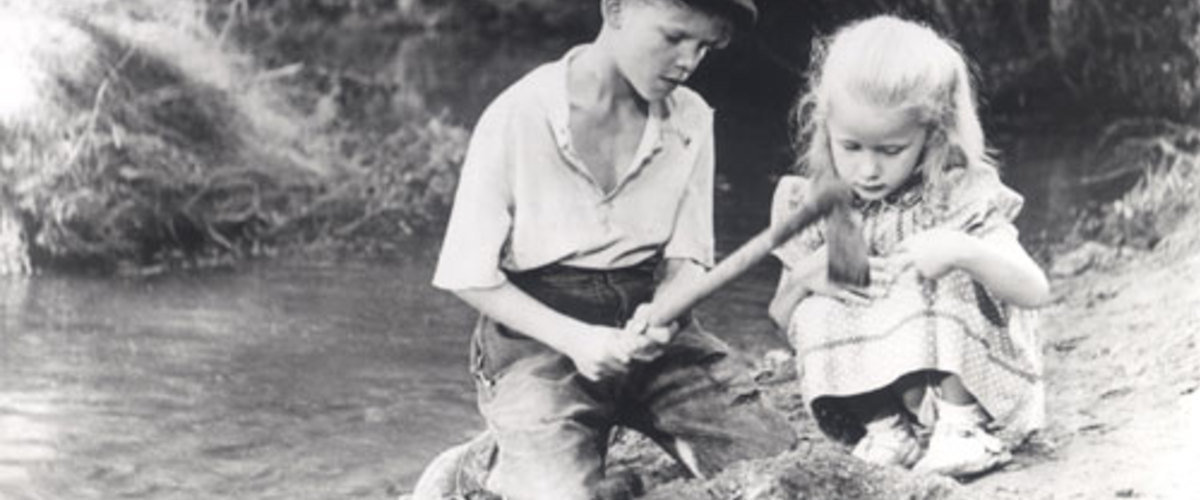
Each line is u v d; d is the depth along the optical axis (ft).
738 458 11.78
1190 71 28.84
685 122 11.94
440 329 20.43
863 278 10.82
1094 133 28.27
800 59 34.40
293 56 32.78
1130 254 20.40
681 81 11.35
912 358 11.70
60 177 24.39
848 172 11.85
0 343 19.39
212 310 21.25
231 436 16.24
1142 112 28.68
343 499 14.66
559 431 11.46
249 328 20.29
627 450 13.51
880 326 11.93
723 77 34.22
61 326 20.26
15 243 23.48
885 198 12.09
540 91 11.67
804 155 12.67
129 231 24.26
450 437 16.34
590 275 11.77
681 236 11.98
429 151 29.35
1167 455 12.07
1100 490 11.32
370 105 31.45
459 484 12.19
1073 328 16.67
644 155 11.67
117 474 15.35
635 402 12.09
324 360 18.94
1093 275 19.49
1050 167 26.04
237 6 32.94
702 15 11.05
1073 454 12.13
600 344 11.30
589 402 11.71
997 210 11.89
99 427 16.52
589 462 11.46
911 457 12.07
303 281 22.97
